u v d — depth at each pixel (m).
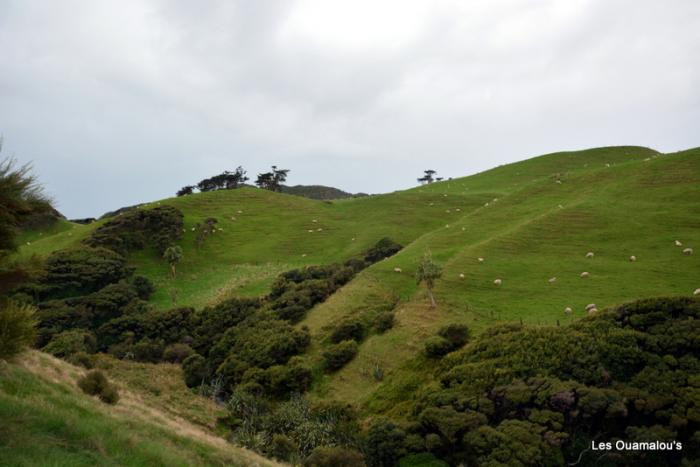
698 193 76.00
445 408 34.78
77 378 27.89
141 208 115.50
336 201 155.00
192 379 54.81
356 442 36.94
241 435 38.62
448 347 44.44
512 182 152.12
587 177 99.62
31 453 12.84
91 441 15.08
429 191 150.38
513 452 29.36
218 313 70.06
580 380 33.28
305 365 49.94
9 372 20.83
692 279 51.47
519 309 50.88
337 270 79.31
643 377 31.84
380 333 53.03
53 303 73.12
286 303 67.19
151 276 91.50
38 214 14.66
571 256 64.06
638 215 73.38
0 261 13.97
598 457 28.44
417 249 78.88
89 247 92.25
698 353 32.34
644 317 36.53
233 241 110.25
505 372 36.47
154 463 16.03
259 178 184.88
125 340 65.50
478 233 82.56
